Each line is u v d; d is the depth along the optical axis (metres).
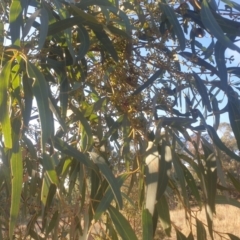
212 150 0.47
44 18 0.37
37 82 0.36
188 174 0.48
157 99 0.48
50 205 0.52
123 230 0.43
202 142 0.48
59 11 0.41
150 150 0.42
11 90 0.42
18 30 0.37
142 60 0.49
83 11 0.43
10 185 0.47
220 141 0.44
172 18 0.46
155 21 0.50
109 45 0.46
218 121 0.46
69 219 0.50
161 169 0.42
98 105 0.49
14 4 0.38
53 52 0.46
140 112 0.49
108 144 0.54
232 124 0.45
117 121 0.50
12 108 0.45
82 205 0.47
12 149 0.41
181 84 0.49
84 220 0.46
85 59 0.49
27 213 0.58
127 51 0.48
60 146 0.43
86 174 0.52
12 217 0.40
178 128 0.45
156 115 0.49
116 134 0.53
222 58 0.44
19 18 0.38
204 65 0.48
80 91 0.49
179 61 0.48
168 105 0.48
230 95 0.46
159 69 0.48
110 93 0.50
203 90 0.46
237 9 0.49
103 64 0.50
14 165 0.41
